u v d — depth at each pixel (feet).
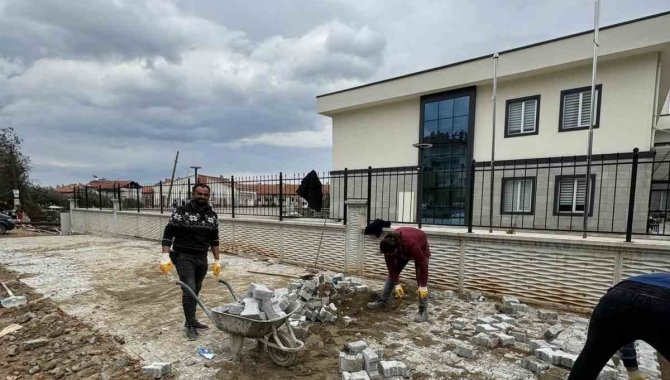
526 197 34.55
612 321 6.58
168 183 47.88
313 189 25.61
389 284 16.44
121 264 28.12
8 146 99.86
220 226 33.58
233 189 32.99
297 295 16.14
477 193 38.22
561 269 16.38
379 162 49.03
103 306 17.25
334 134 54.39
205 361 11.35
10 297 17.76
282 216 28.73
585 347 7.13
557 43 32.91
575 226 31.50
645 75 29.86
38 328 14.42
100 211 54.29
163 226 42.63
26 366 11.23
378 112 49.01
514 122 37.22
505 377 10.28
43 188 115.96
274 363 11.10
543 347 11.76
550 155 34.73
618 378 10.12
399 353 11.89
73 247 38.29
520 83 36.58
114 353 12.00
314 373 10.55
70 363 11.34
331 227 24.73
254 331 10.34
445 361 11.32
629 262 14.88
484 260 18.48
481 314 15.88
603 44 30.40
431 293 19.17
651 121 29.73
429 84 42.37
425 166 43.88
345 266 23.94
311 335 13.14
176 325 14.66
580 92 33.01
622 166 29.76
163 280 22.63
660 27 27.94
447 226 23.43
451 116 41.73
